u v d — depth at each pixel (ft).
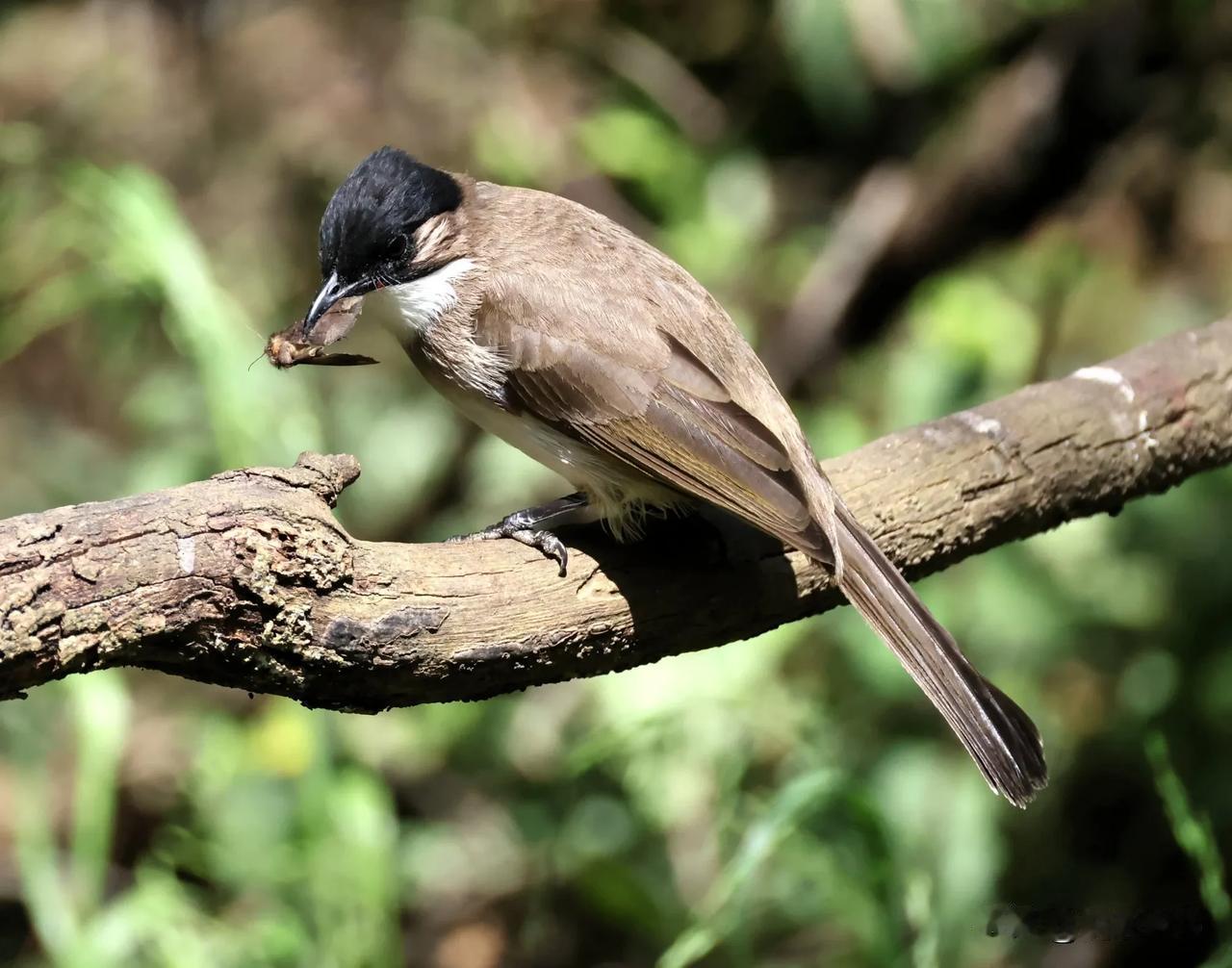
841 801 29.48
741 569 23.31
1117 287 43.27
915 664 23.34
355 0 43.60
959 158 44.32
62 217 41.88
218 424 32.65
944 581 37.09
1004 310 41.06
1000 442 25.73
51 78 45.29
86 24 45.68
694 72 45.44
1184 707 36.14
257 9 44.42
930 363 38.42
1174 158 43.29
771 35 44.60
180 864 35.91
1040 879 36.27
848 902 31.22
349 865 31.42
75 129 44.55
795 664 37.06
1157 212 43.42
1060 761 37.04
